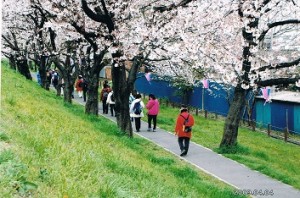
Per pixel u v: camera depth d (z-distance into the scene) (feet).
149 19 57.11
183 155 63.41
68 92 102.27
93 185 20.65
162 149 66.74
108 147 37.96
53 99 83.87
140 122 89.04
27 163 19.69
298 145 85.40
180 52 58.29
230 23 62.03
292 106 96.53
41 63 118.42
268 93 97.55
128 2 56.44
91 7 62.39
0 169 17.48
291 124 97.09
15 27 96.94
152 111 83.97
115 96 64.49
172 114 118.62
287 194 47.29
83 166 23.44
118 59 59.36
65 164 22.52
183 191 34.01
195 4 59.31
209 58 63.21
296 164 68.74
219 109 120.98
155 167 41.93
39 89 98.37
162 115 114.11
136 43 57.77
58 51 91.15
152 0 58.85
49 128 32.76
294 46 80.89
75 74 103.96
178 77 119.14
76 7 61.16
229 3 63.31
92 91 84.38
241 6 62.75
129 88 63.93
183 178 44.52
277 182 52.11
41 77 119.96
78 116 65.26
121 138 54.08
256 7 60.95
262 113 105.60
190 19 56.70
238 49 69.31
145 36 55.47
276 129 100.63
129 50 58.39
